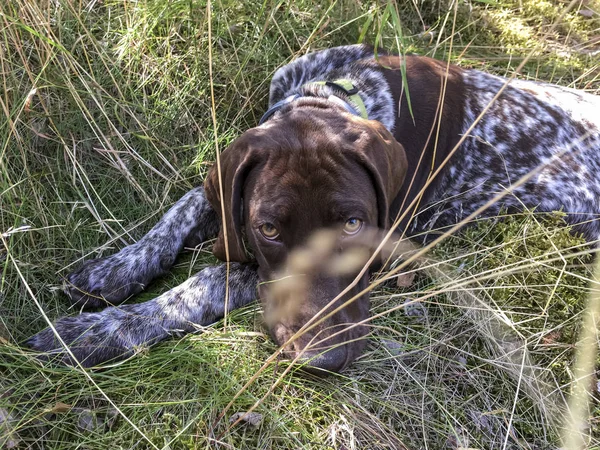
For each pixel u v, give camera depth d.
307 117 0.44
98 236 0.53
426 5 0.77
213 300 0.48
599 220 0.60
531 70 0.75
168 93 0.60
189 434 0.40
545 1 0.85
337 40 0.66
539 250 0.52
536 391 0.46
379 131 0.45
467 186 0.58
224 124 0.60
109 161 0.57
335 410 0.43
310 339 0.40
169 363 0.45
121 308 0.47
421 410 0.44
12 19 0.50
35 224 0.52
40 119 0.55
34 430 0.41
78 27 0.58
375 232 0.42
